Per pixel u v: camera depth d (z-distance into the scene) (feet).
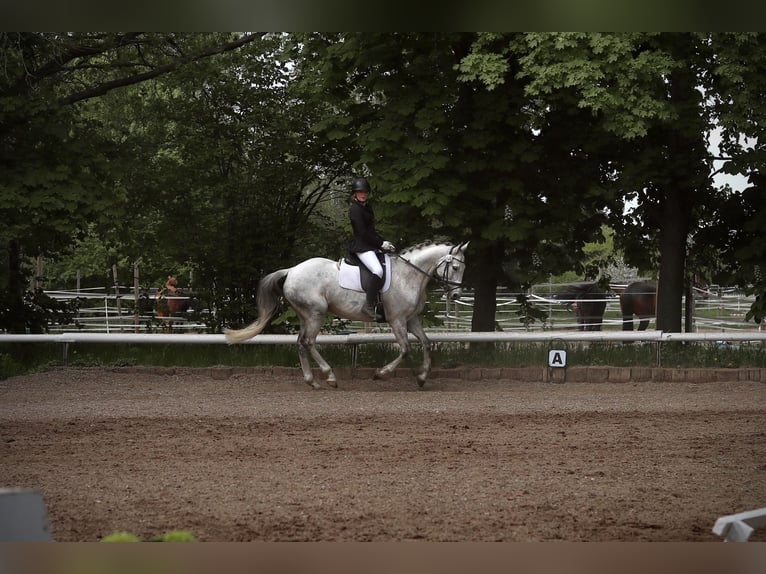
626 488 26.43
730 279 62.69
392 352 57.62
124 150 61.93
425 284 49.62
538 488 26.37
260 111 64.28
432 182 54.03
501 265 62.39
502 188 57.00
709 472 28.58
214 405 43.19
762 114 52.19
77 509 24.22
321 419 38.88
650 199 63.87
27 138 58.44
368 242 49.19
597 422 37.86
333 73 56.59
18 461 30.66
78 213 56.49
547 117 57.72
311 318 49.37
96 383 51.31
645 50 50.78
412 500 24.97
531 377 52.60
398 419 38.83
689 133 55.16
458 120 57.06
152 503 24.84
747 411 40.65
